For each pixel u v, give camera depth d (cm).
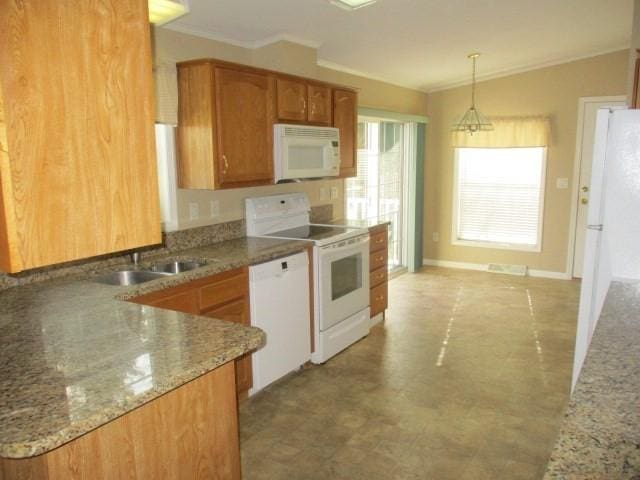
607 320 167
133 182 138
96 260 264
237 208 357
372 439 254
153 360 139
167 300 239
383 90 536
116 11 129
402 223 612
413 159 596
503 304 481
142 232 141
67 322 173
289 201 390
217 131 296
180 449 148
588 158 547
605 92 527
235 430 166
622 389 115
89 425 109
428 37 397
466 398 295
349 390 307
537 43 457
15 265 117
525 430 259
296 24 334
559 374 325
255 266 290
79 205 127
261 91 323
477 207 619
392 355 361
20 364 138
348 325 371
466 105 601
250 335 159
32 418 109
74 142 124
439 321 434
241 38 353
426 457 238
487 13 356
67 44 120
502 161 596
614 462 86
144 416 137
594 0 346
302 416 277
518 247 599
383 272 432
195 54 327
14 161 114
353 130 419
